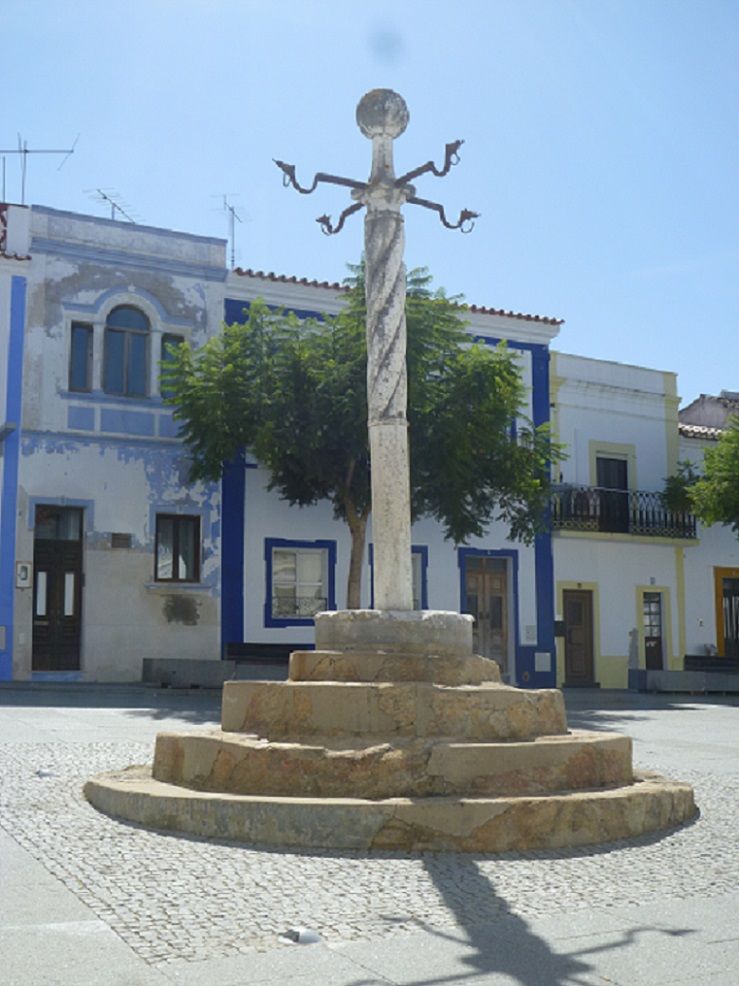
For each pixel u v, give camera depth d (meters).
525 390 23.11
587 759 7.77
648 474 28.55
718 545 29.64
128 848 6.58
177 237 22.75
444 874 6.22
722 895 6.02
